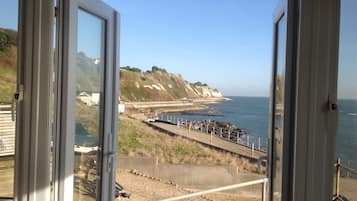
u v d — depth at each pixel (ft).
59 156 6.29
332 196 5.39
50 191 6.35
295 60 5.90
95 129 7.88
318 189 5.51
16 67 6.29
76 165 6.95
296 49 5.89
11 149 6.34
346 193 4.90
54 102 6.30
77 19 6.57
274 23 7.92
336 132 5.35
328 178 5.47
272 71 7.98
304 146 5.56
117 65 8.47
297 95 5.57
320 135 5.50
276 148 7.65
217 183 31.30
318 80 5.50
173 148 38.68
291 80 5.93
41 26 6.27
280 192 6.15
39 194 6.29
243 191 28.17
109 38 8.11
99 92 7.98
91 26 7.41
